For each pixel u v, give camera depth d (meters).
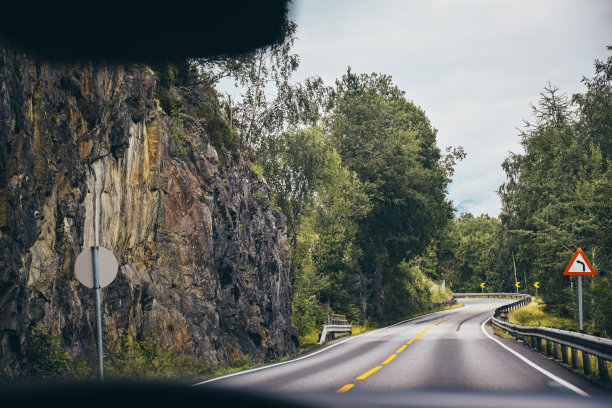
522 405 8.14
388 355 18.91
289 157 42.75
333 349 24.53
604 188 38.03
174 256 19.70
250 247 27.33
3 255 10.12
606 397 9.07
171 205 20.17
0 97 10.05
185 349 18.52
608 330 31.56
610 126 44.81
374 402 8.48
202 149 23.61
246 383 11.63
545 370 13.34
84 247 14.82
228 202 25.17
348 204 47.03
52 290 12.53
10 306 10.27
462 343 23.70
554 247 42.09
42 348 11.30
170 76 23.06
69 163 13.88
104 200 16.00
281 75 37.94
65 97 13.84
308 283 41.75
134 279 17.33
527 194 49.16
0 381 9.59
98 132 15.49
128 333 16.31
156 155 19.34
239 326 24.22
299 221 43.88
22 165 11.05
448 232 75.19
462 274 132.25
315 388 10.54
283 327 30.53
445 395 9.34
